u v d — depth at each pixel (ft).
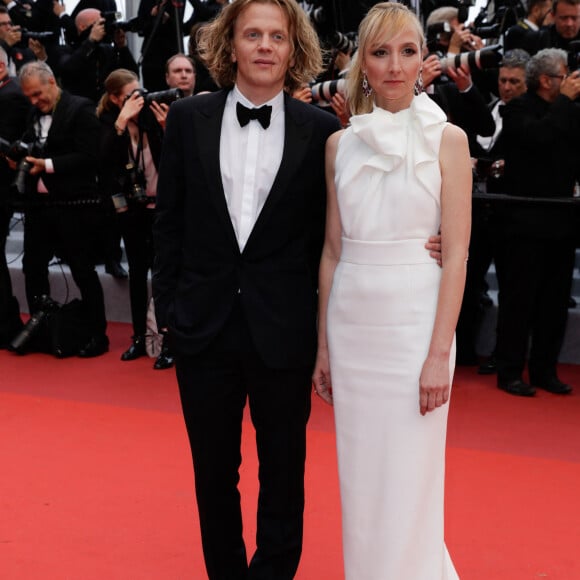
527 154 15.12
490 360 17.10
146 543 9.66
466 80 15.62
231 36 7.47
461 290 6.89
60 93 17.65
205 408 7.64
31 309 18.81
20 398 15.21
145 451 12.56
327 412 14.52
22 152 17.51
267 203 7.34
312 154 7.42
